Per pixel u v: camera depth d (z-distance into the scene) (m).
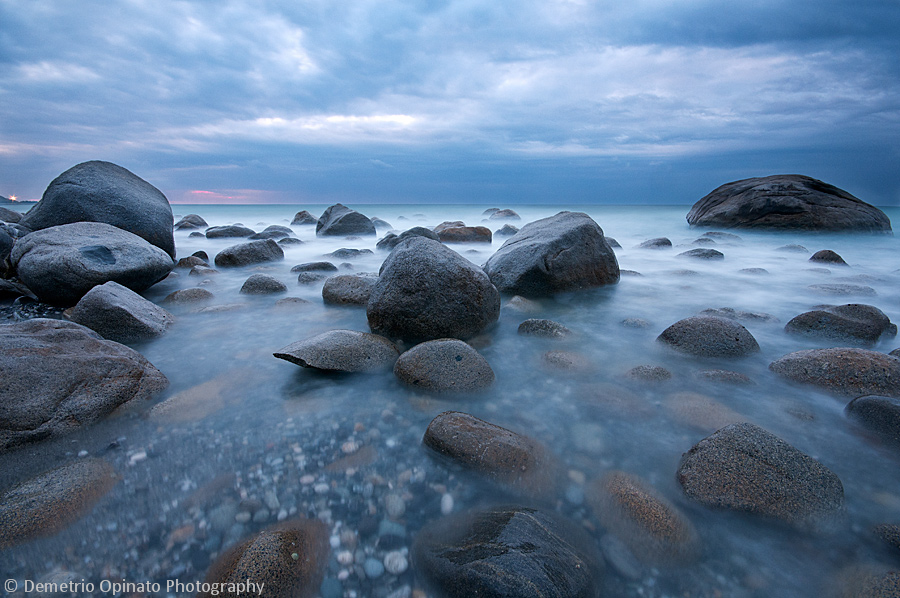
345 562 1.83
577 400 3.27
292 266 9.62
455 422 2.62
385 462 2.49
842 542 1.95
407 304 4.28
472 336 4.45
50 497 2.10
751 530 2.02
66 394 2.85
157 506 2.14
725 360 3.99
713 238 14.47
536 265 6.25
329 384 3.50
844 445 2.66
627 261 10.46
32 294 6.16
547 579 1.64
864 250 12.20
